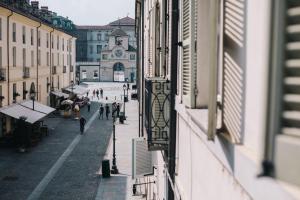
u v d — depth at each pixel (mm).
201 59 4656
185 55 5418
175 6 6637
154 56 10492
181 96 6156
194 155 5078
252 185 2359
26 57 41312
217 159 3537
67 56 64438
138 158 13195
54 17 106875
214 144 3539
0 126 32500
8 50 35156
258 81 2439
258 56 2449
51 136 36656
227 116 3107
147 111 8742
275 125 1680
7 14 34562
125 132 39938
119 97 72500
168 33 8305
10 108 33562
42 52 48250
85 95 73125
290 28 1633
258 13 2453
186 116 5613
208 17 4590
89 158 28938
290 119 1629
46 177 23938
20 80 38875
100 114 48812
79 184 22688
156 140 8117
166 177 8414
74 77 71438
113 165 25094
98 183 22891
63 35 60406
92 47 117000
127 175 24594
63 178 23828
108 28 116688
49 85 51312
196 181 4926
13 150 30344
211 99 3139
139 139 13234
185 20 5410
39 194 20906
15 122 34531
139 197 20109
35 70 44656
